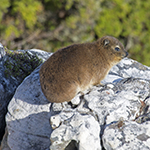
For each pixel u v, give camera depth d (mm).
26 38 50500
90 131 16453
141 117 17797
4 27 48000
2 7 47094
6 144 20141
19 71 24250
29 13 48812
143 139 16047
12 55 24844
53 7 51375
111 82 22703
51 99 18438
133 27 52062
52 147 16406
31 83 20500
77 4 50031
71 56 19406
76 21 49906
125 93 19312
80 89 19797
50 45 52000
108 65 21438
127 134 16297
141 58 53125
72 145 16844
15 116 19484
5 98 22344
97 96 19047
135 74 26031
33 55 25953
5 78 22969
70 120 16984
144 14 52781
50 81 18344
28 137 19141
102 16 50781
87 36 51656
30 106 19531
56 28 51250
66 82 18469
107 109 18000
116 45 21594
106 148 16172
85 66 19625
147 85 20141
